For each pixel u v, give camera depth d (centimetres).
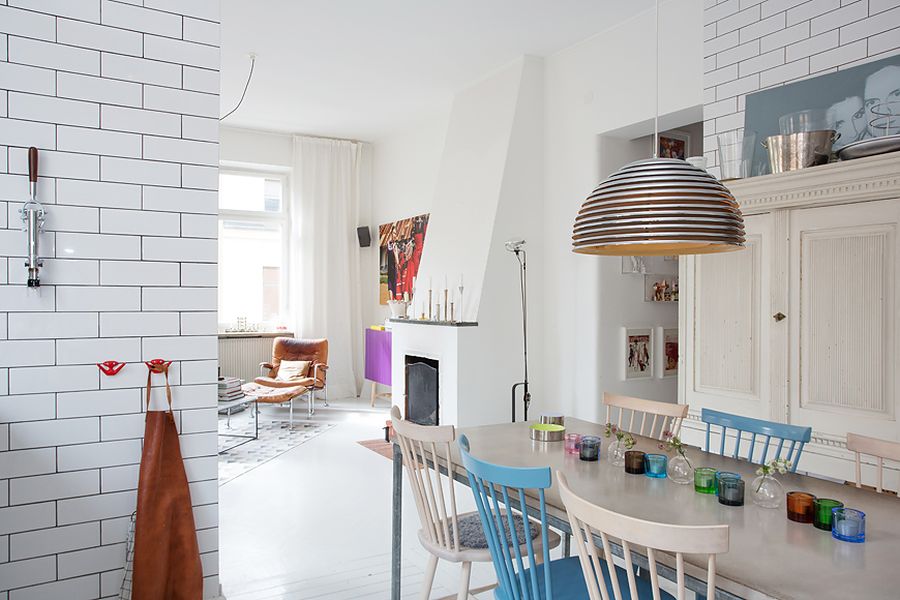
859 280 253
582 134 496
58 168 218
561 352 522
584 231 194
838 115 295
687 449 256
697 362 322
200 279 242
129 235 230
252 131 766
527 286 535
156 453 226
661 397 521
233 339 761
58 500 221
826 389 265
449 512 386
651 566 138
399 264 766
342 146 809
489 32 477
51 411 219
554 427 272
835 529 160
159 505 225
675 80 416
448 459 218
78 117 221
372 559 322
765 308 288
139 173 231
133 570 220
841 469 260
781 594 128
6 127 211
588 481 206
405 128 754
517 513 274
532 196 535
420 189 730
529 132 532
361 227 807
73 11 220
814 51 307
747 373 297
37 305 216
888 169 236
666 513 176
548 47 507
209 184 243
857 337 254
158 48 233
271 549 334
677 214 177
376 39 489
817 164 273
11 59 211
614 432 239
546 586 178
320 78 579
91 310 224
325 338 796
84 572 225
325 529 363
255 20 456
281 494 426
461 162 585
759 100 330
